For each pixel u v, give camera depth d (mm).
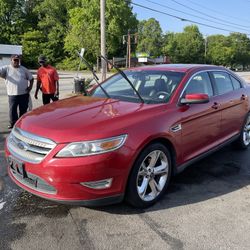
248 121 6188
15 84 7320
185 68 4926
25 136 3605
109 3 66625
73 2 76062
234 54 110375
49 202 3998
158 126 3850
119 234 3369
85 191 3361
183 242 3256
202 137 4723
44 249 3115
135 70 5227
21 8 78375
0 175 4809
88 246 3170
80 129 3434
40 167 3371
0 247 3133
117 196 3545
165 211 3840
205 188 4492
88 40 65562
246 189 4488
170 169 4184
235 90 5738
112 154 3389
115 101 4375
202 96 4254
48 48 73562
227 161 5594
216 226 3551
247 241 3295
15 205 3928
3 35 73562
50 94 8398
